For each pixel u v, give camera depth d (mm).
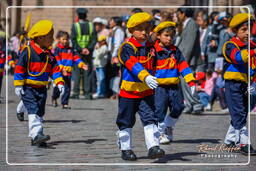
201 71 21359
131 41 11484
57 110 22219
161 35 13555
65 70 21078
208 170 10961
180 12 21000
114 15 44500
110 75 27938
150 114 11438
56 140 14648
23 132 15992
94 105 24359
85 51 26578
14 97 27828
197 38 21047
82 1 45219
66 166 11227
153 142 11297
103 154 12602
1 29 25969
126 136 11773
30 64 13383
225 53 12750
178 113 13906
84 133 15930
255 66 12766
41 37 13500
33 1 49312
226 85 12922
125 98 11562
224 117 20266
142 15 11438
